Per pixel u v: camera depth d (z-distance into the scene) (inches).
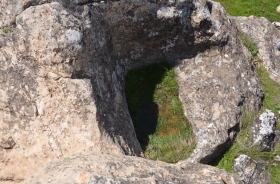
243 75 258.7
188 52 255.3
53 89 187.6
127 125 219.5
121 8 217.3
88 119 186.4
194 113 246.1
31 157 187.3
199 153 234.2
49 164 172.6
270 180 241.9
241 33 296.7
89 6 200.8
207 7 247.9
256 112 258.5
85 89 187.8
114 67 230.8
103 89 205.2
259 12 343.6
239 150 242.7
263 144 246.2
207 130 239.5
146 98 249.6
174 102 250.5
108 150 186.1
